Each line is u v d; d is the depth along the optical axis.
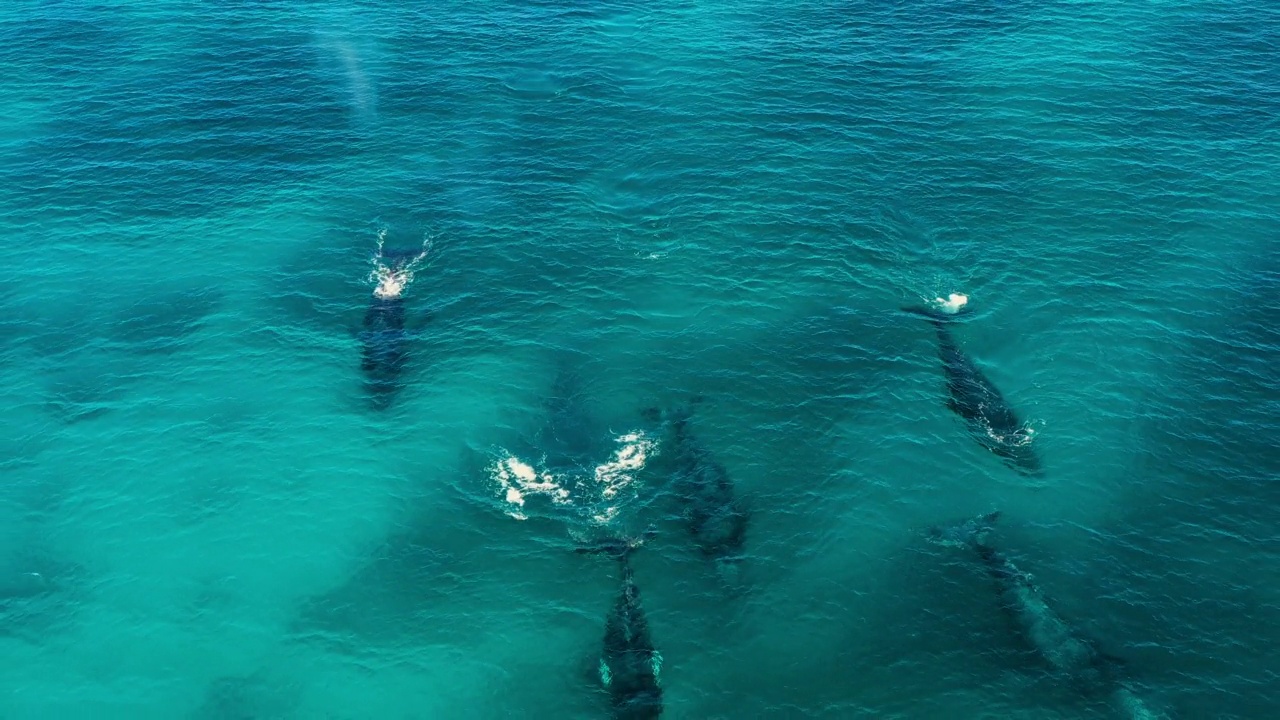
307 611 61.62
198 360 78.56
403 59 116.00
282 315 82.69
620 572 63.66
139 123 104.44
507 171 98.44
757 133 103.19
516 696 57.28
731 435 72.62
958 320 82.06
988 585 62.56
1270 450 70.44
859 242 89.69
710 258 88.31
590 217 92.88
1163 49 115.56
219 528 66.38
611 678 58.00
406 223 92.00
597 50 117.94
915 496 68.12
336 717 56.38
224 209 93.75
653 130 104.00
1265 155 98.50
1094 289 84.25
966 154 99.88
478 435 72.75
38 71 112.38
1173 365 77.25
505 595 62.38
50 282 85.38
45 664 58.72
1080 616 60.59
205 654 59.34
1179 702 56.12
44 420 73.62
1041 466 70.00
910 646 59.41
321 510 67.50
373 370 77.94
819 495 68.31
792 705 56.59
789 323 81.94
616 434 72.81
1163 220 91.19
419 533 66.12
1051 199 93.94
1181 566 63.19
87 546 65.19
